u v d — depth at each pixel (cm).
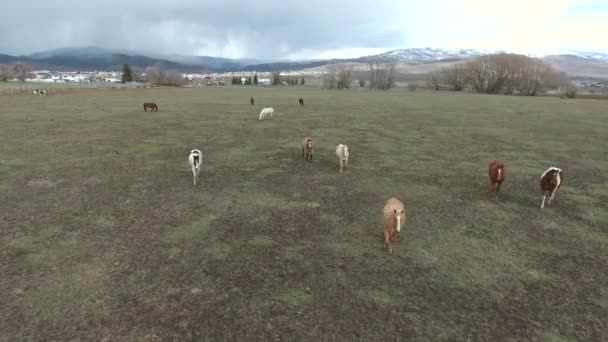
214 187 1431
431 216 1184
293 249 956
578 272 878
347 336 661
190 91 9200
